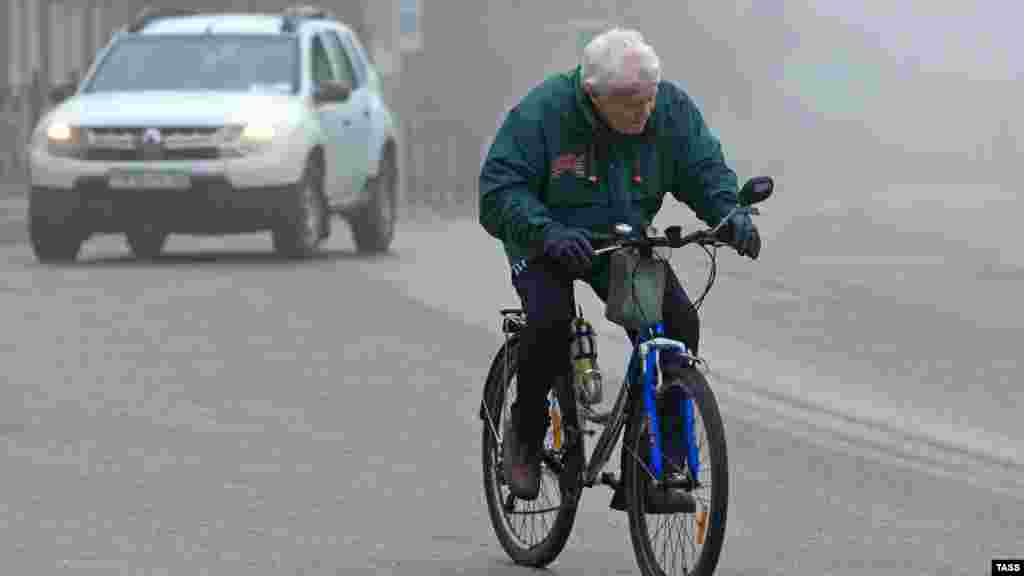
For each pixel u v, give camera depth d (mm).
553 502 20766
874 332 41250
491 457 21672
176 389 32250
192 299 44750
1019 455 28000
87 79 56219
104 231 54031
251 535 22078
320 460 26500
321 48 57969
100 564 20656
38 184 53688
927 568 21047
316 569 20609
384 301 45031
